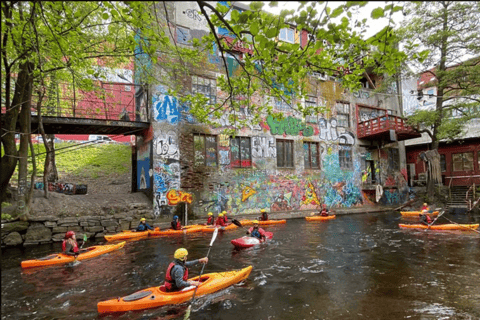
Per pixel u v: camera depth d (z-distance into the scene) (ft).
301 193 66.23
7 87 24.04
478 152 81.61
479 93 60.39
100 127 49.55
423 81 97.91
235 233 43.96
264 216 52.31
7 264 28.30
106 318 16.84
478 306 17.16
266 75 18.65
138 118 61.26
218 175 56.29
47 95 42.52
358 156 76.38
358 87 19.57
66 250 29.12
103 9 17.38
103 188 65.26
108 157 74.33
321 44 12.76
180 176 52.39
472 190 73.92
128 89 65.77
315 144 70.38
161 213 49.70
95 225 42.09
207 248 33.71
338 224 51.34
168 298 18.37
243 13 10.89
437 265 25.50
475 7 56.70
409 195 83.92
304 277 23.03
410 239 37.27
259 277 23.11
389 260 27.45
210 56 57.00
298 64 15.58
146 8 17.40
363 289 20.26
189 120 54.24
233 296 19.48
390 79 71.05
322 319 16.02
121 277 24.12
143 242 37.86
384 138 77.25
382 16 10.71
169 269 19.36
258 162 61.00
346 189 73.10
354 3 8.79
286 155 65.82
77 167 69.15
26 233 37.19
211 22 12.33
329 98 73.00
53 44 19.48
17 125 41.22
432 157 72.49
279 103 64.80
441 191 75.36
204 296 19.47
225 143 57.62
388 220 56.08
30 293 20.83
